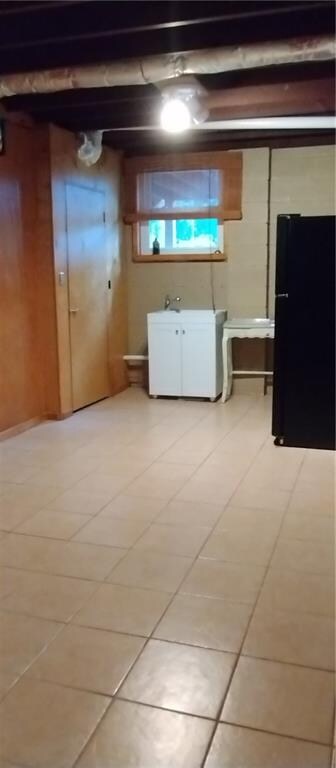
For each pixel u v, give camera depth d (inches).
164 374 230.2
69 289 201.2
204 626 84.8
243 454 163.0
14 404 184.4
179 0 114.4
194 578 98.0
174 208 235.9
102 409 217.0
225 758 62.1
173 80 146.3
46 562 103.8
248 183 225.0
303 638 81.7
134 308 250.4
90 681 74.0
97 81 135.2
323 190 218.8
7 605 90.7
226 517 121.4
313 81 154.3
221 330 228.8
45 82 137.4
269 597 92.1
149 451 166.6
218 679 73.9
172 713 68.5
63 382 201.0
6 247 175.8
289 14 121.4
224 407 218.8
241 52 122.5
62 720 67.8
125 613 88.4
